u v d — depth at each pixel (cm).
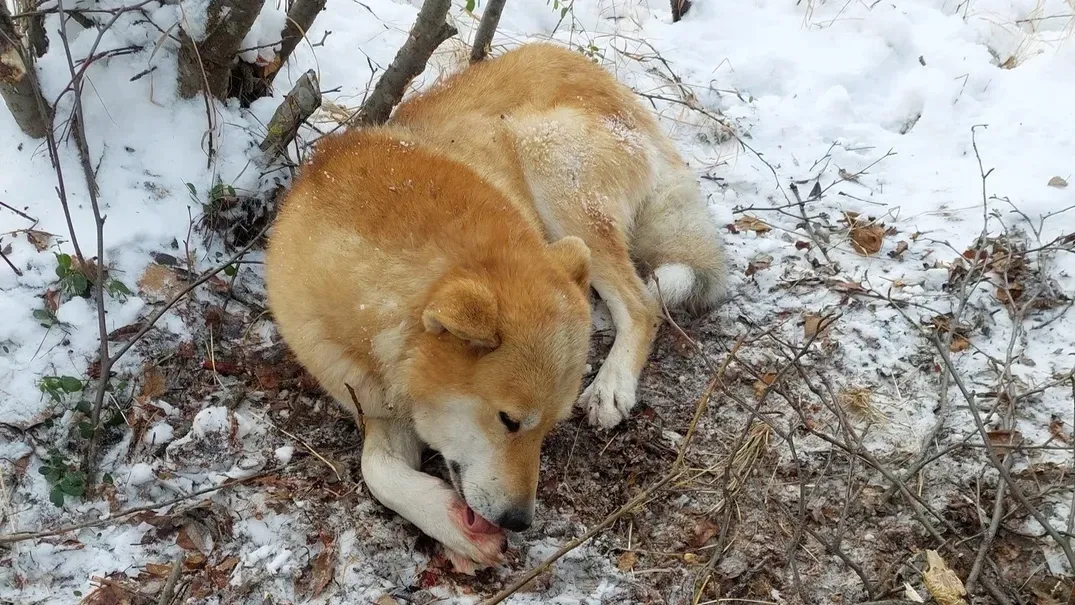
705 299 162
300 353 142
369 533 137
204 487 138
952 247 163
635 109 174
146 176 154
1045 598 133
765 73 195
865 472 143
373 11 196
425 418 138
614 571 137
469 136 162
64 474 135
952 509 140
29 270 145
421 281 135
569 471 146
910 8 209
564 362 134
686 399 153
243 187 159
